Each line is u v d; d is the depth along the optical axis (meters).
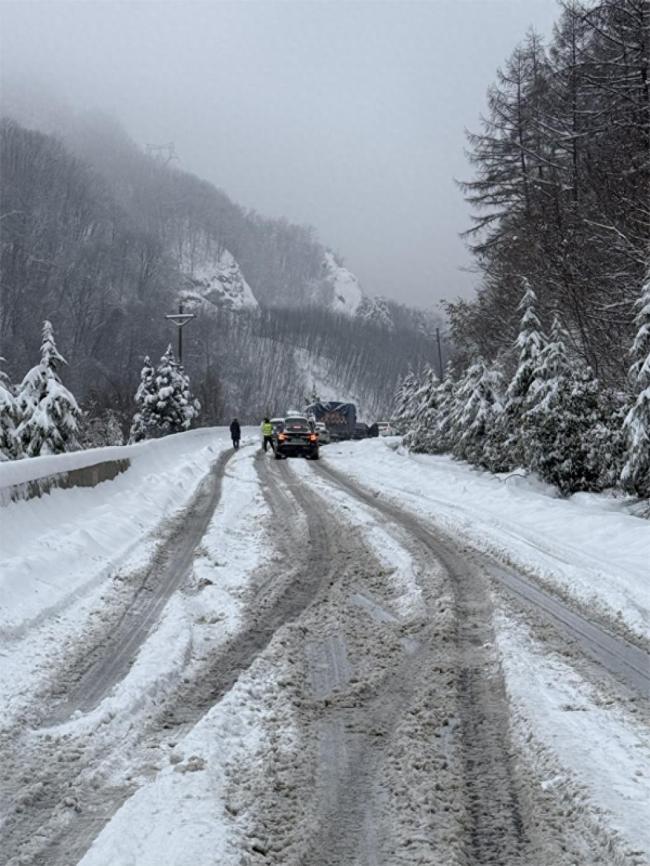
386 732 4.22
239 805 3.37
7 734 4.21
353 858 2.98
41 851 3.06
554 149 27.91
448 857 2.96
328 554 9.68
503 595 7.43
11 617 6.25
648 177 21.08
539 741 4.01
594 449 16.89
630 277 21.53
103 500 13.00
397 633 6.21
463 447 25.75
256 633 6.21
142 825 3.12
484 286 32.25
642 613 6.71
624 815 3.19
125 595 7.50
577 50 25.42
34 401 23.66
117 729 4.29
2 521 8.71
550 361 18.95
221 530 11.28
